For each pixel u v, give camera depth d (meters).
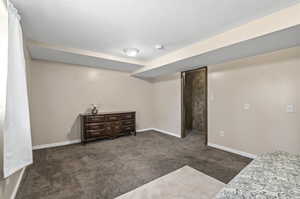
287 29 1.68
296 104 2.26
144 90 5.24
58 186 1.87
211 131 3.49
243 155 2.90
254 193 0.94
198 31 2.24
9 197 1.53
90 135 3.72
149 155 2.92
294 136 2.28
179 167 2.40
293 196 0.90
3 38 1.42
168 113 4.79
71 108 3.79
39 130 3.35
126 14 1.79
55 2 1.56
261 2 1.56
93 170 2.29
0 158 1.35
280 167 1.28
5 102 1.35
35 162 2.58
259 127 2.68
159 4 1.60
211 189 1.81
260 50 2.44
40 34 2.31
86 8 1.66
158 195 1.69
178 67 3.71
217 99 3.36
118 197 1.66
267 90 2.57
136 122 5.05
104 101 4.35
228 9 1.69
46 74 3.43
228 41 2.21
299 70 2.23
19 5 1.60
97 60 3.45
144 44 2.76
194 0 1.53
